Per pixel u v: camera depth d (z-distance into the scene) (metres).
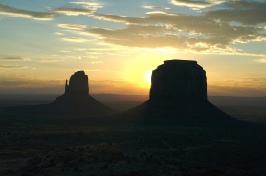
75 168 60.88
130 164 66.62
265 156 84.31
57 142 108.06
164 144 105.38
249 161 79.00
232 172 62.97
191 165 71.31
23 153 85.06
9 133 122.88
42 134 125.00
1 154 82.25
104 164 65.25
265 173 65.12
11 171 61.31
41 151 90.00
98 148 89.81
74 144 104.94
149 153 85.25
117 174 58.34
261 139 120.56
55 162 68.00
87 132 132.38
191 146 103.44
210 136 125.75
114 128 150.25
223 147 95.81
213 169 64.00
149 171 62.22
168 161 73.69
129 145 99.69
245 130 149.62
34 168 63.59
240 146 98.31
